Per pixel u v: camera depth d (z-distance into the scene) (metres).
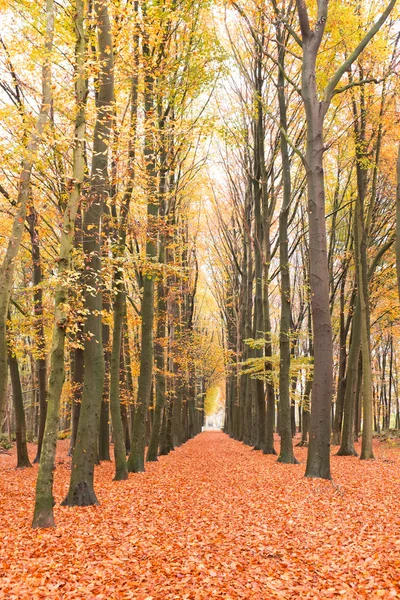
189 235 32.47
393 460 18.78
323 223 13.62
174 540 8.08
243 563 6.89
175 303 27.05
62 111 10.86
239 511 9.95
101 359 11.72
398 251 12.03
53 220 15.89
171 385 27.64
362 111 19.03
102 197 11.19
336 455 21.31
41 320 17.06
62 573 6.54
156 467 18.95
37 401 36.00
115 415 15.16
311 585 6.07
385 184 24.80
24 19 13.55
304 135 21.33
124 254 13.12
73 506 10.86
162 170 17.23
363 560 6.73
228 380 49.41
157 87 15.20
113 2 11.29
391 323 30.06
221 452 26.16
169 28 15.70
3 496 12.42
